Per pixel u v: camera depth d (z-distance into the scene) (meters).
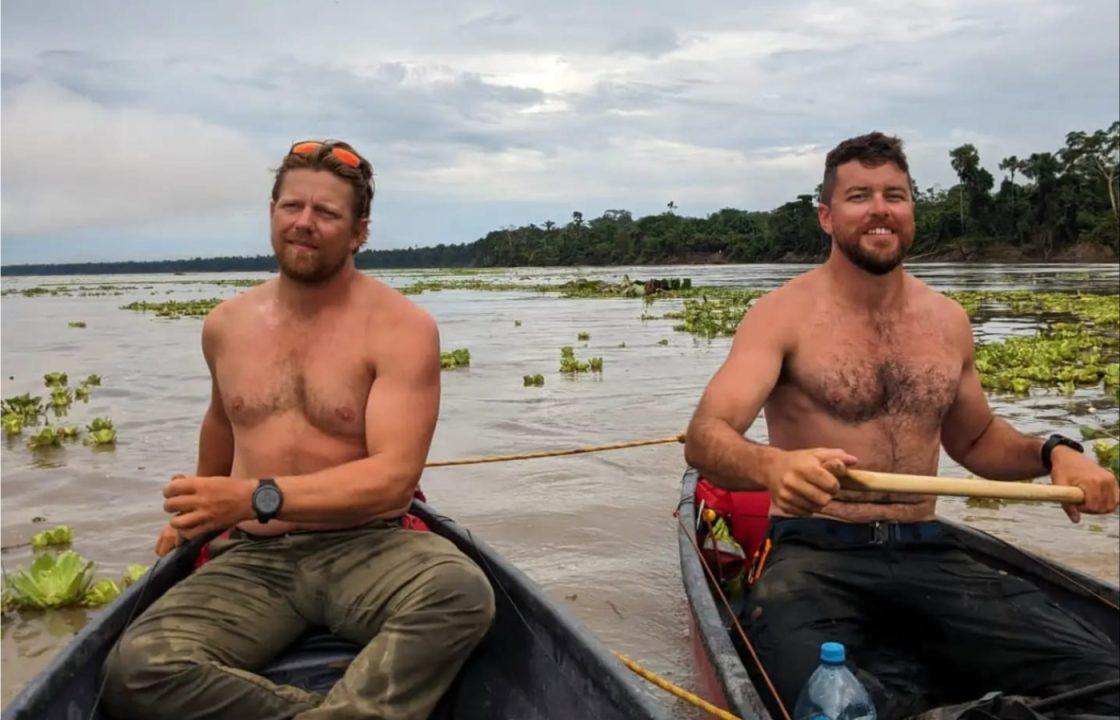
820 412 3.31
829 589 3.11
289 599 2.94
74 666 2.58
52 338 18.55
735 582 4.10
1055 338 13.72
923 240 73.88
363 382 3.06
